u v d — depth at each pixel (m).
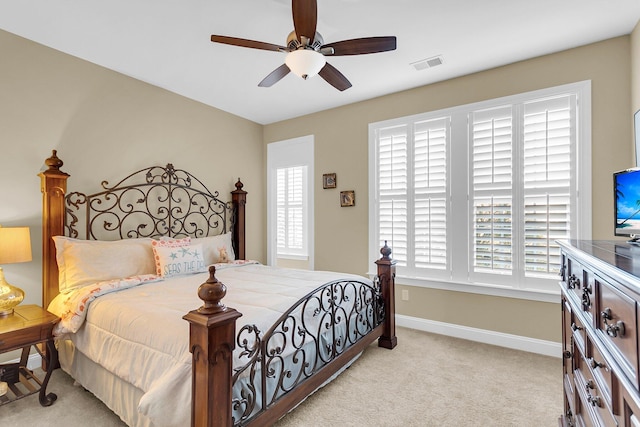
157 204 3.54
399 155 3.68
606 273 0.96
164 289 2.48
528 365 2.66
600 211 2.62
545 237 2.86
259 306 2.01
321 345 2.23
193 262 3.13
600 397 1.09
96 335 2.06
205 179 4.07
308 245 4.44
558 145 2.80
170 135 3.67
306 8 1.75
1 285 2.18
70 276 2.52
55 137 2.77
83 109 2.95
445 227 3.38
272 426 1.87
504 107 3.05
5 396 2.19
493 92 3.11
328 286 2.37
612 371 0.96
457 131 3.31
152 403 1.43
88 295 2.24
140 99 3.38
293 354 1.95
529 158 2.93
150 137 3.48
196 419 1.37
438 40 2.60
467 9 2.21
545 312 2.88
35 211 2.64
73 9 2.22
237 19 2.33
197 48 2.75
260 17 2.31
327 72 2.44
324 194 4.28
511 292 3.01
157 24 2.40
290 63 2.06
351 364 2.68
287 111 4.35
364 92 3.69
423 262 3.50
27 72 2.61
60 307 2.30
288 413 2.01
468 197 3.25
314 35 1.92
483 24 2.38
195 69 3.13
